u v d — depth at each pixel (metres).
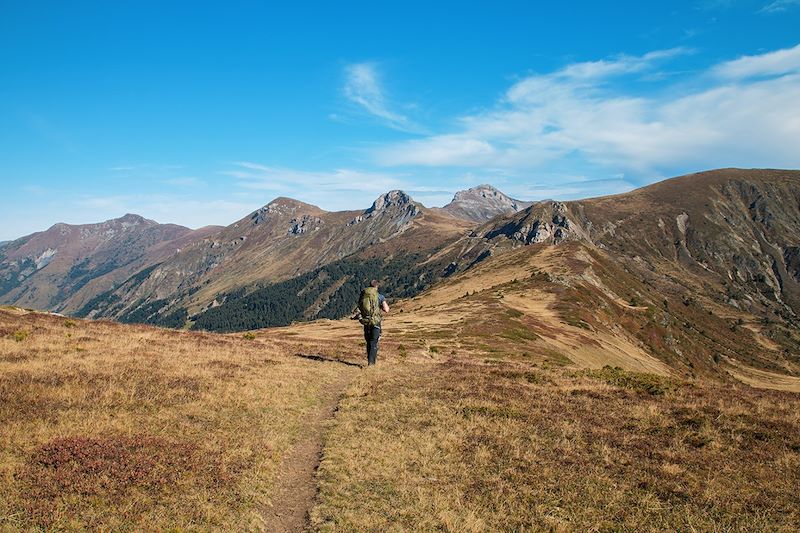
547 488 10.95
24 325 28.02
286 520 9.74
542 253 186.38
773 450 12.84
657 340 130.25
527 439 13.91
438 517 9.73
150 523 8.68
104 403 14.31
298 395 18.28
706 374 129.38
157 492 9.81
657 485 10.96
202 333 37.44
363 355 31.20
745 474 11.48
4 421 12.03
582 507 10.11
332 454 12.70
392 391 19.28
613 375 23.39
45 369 17.11
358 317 25.89
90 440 11.48
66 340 24.09
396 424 15.21
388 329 70.44
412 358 31.38
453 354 40.16
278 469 11.90
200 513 9.31
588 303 120.31
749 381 145.50
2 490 9.08
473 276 175.00
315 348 33.97
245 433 13.60
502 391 19.17
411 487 11.05
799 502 10.11
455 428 14.72
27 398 13.77
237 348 29.06
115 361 19.83
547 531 9.25
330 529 9.27
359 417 15.87
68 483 9.55
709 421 15.04
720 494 10.47
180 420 14.04
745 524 9.30
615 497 10.46
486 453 12.76
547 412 16.36
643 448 13.15
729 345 196.38
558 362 54.56
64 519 8.44
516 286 129.88
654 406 16.98
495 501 10.37
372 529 9.33
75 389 15.17
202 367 21.00
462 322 78.25
